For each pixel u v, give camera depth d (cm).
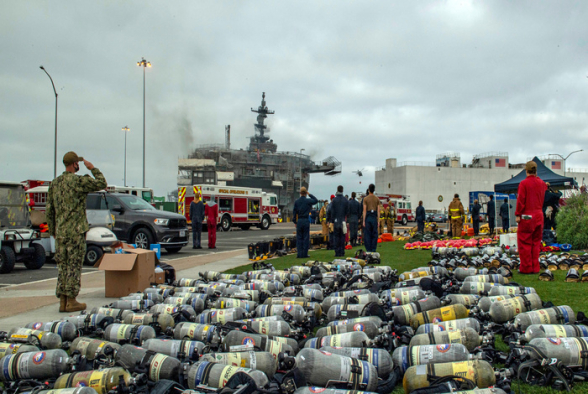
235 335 377
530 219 796
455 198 1967
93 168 637
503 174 7825
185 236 1538
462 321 391
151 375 329
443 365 293
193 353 361
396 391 312
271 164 6644
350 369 296
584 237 1323
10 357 360
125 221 1462
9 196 1186
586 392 295
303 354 307
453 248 1095
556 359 310
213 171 5728
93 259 1227
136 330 428
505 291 548
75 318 493
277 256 1334
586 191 1559
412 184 7575
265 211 3528
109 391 307
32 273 1119
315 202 1246
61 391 293
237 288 629
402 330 413
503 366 346
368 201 1245
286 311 485
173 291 640
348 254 1312
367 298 526
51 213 633
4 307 653
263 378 298
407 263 1027
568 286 659
